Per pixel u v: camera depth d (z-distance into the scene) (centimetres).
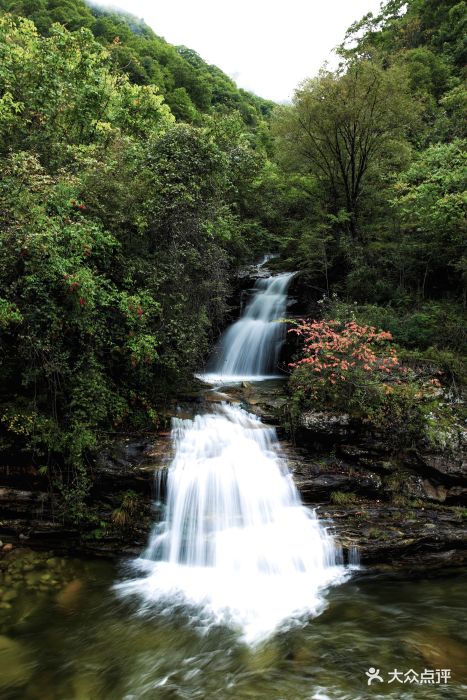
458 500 715
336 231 1520
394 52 2689
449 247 1170
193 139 909
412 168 1205
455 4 3058
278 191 1909
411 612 544
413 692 416
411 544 633
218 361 1270
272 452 768
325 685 428
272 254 1855
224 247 1464
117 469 698
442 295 1248
